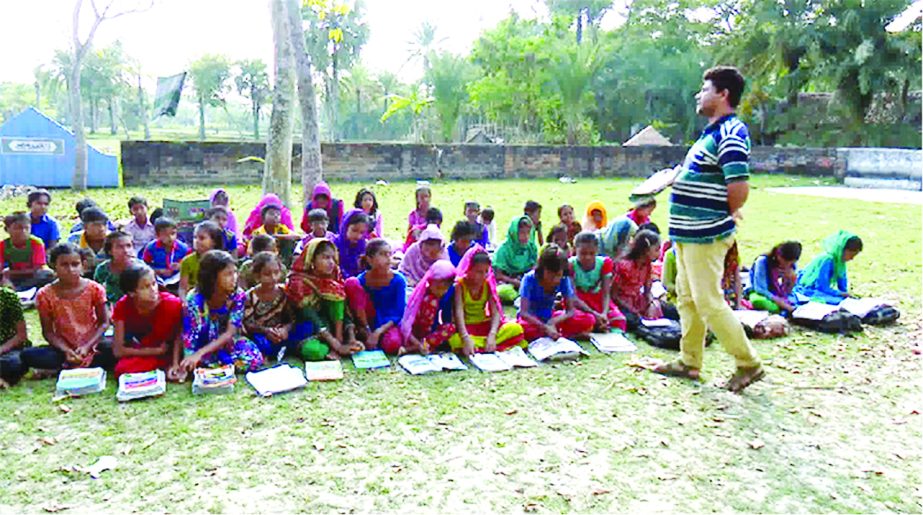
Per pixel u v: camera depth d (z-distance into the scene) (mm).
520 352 5668
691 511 3430
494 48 35844
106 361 5125
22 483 3541
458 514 3344
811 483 3729
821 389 5062
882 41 30438
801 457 4016
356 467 3773
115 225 8336
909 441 4242
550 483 3662
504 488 3598
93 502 3379
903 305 7516
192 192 18219
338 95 54344
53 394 4672
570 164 26688
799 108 34094
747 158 4609
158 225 6949
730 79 4719
